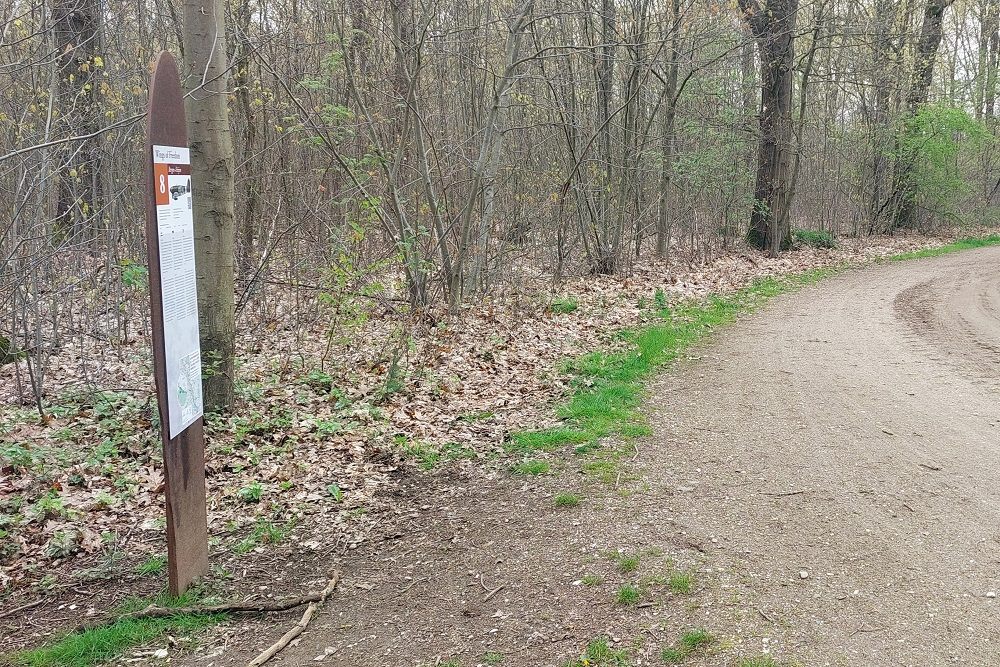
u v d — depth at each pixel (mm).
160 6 12336
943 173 25406
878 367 8445
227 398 7020
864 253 21375
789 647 3309
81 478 5730
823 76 20969
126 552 4883
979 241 25094
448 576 4414
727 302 13305
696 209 19328
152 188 3686
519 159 15008
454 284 11070
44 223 7578
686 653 3348
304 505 5477
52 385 7855
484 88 14344
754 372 8359
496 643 3664
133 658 3846
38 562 4758
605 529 4680
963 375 7969
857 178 25406
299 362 8797
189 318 4219
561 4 13297
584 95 15945
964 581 3768
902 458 5520
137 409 7137
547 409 7434
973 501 4707
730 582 3881
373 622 4016
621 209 15695
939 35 24453
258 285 10844
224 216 6766
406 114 10961
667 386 7957
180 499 4254
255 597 4344
